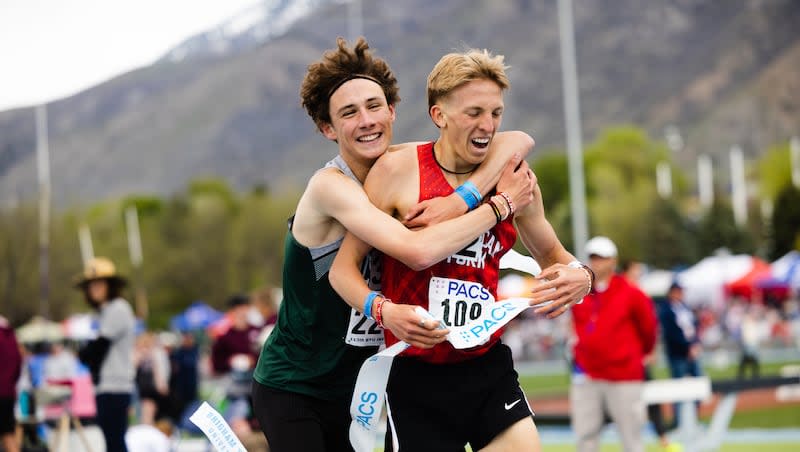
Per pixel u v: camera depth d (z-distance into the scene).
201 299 135.25
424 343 7.73
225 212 144.25
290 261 8.66
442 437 8.20
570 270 8.37
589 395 18.50
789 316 84.69
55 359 27.92
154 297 131.75
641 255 136.62
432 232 7.73
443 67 7.96
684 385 21.41
